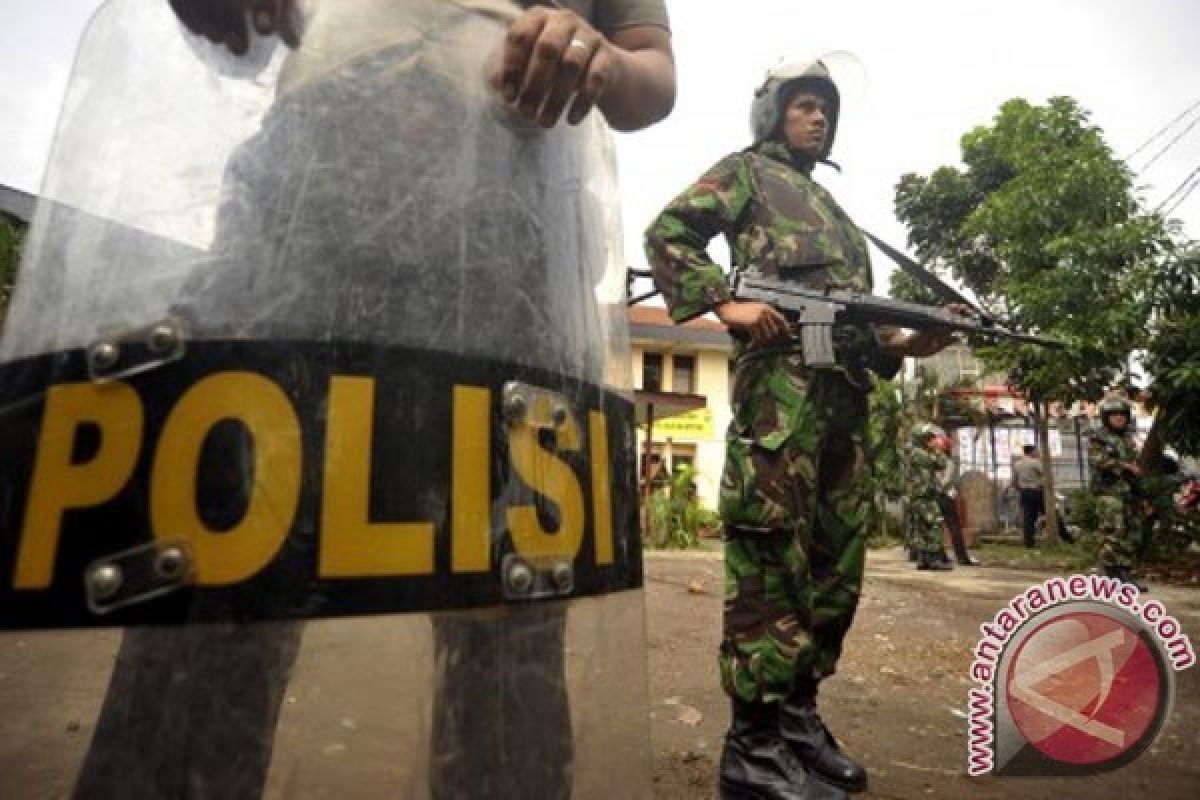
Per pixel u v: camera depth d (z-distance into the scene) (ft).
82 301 1.91
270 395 1.86
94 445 1.78
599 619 2.39
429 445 1.99
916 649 11.46
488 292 2.23
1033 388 32.12
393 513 1.90
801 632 5.52
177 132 2.06
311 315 1.96
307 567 1.79
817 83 6.86
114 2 2.23
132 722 1.68
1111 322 27.89
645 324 63.05
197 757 1.68
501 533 2.08
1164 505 24.11
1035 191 31.12
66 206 2.06
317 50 2.23
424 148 2.25
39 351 1.90
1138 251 28.76
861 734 7.57
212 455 1.79
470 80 2.40
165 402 1.81
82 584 1.71
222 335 1.88
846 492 6.16
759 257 6.36
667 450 63.05
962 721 8.01
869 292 6.60
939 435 27.07
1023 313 30.53
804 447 5.76
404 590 1.87
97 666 1.69
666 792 5.84
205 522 1.76
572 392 2.42
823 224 6.50
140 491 1.76
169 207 1.99
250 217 2.01
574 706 2.27
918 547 25.13
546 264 2.46
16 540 1.74
